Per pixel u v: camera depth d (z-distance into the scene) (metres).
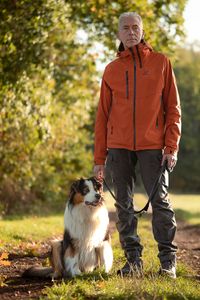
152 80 6.32
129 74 6.37
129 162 6.50
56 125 19.02
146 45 6.43
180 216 21.88
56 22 12.29
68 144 21.78
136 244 6.64
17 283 6.49
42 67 13.17
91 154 23.55
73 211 6.75
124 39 6.39
